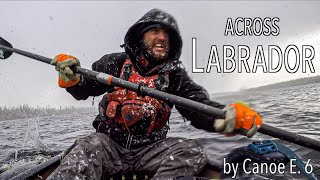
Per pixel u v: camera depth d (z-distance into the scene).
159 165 2.43
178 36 2.51
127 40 2.49
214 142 3.83
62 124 8.85
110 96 2.45
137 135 2.47
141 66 2.49
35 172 2.50
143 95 2.21
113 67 2.54
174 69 2.48
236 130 1.88
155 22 2.45
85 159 2.20
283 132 1.96
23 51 2.79
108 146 2.42
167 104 2.41
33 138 6.22
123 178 2.49
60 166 2.15
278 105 7.98
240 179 2.35
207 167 2.57
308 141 1.98
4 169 3.61
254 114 1.88
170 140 2.51
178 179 2.10
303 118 5.64
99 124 2.59
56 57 2.45
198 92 2.49
